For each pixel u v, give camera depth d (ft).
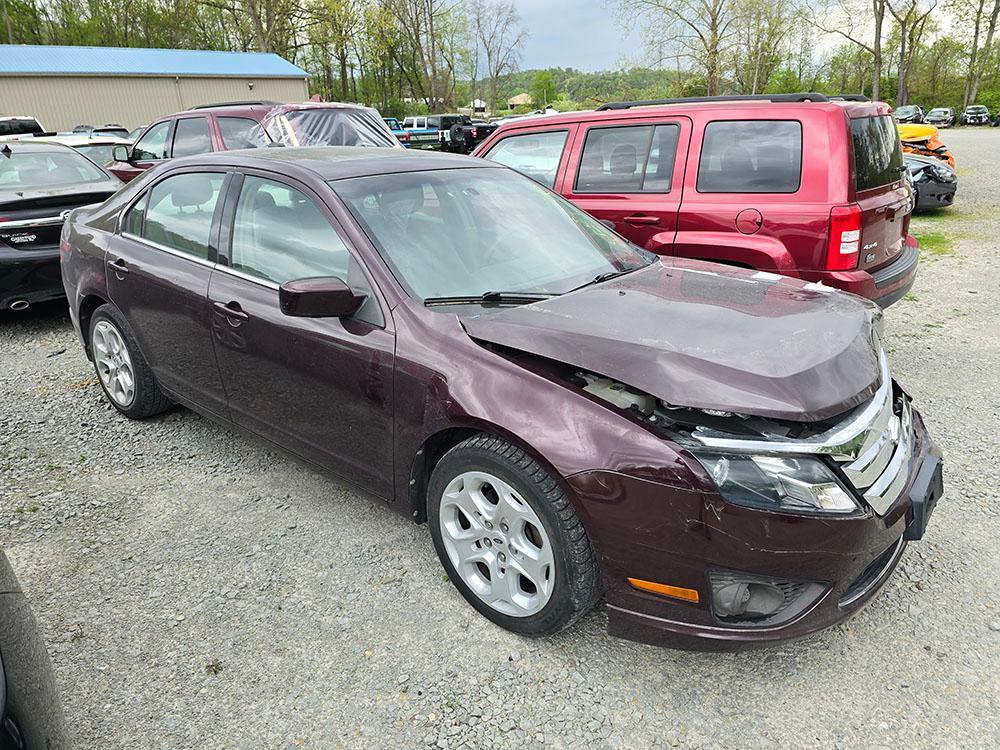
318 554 10.40
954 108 219.82
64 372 17.95
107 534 10.98
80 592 9.68
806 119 14.90
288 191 10.64
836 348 7.97
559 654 8.48
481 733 7.46
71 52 102.27
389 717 7.66
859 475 7.30
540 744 7.32
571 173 18.22
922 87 228.22
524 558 8.25
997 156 77.46
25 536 10.96
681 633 7.46
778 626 7.26
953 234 34.01
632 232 17.08
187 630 8.96
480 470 8.32
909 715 7.54
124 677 8.25
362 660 8.44
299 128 28.25
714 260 16.03
